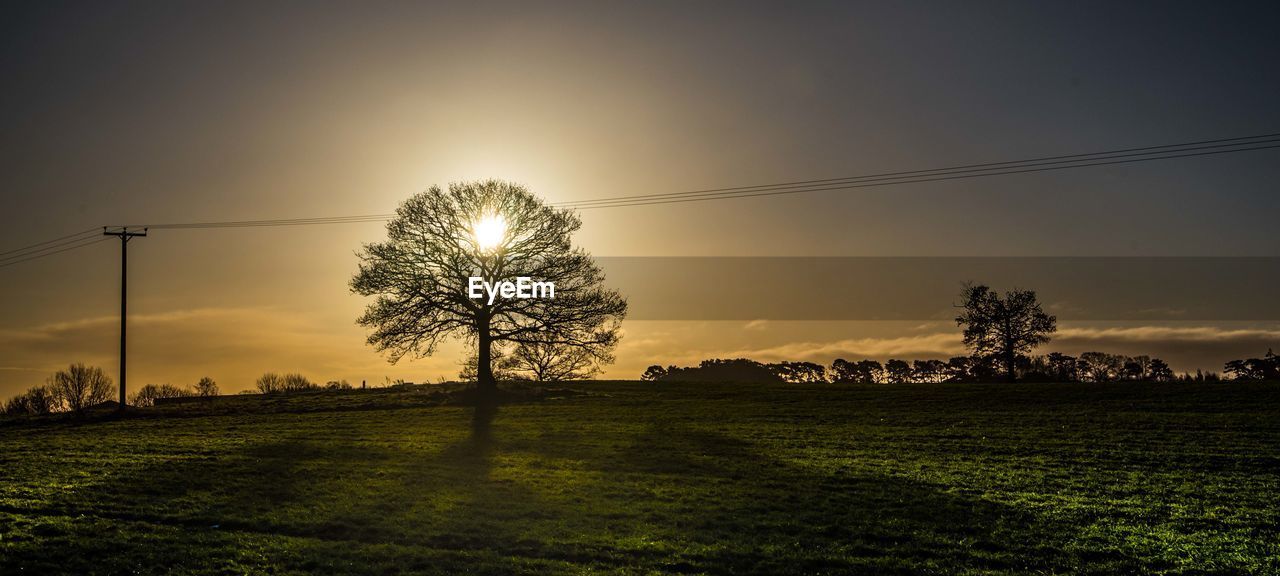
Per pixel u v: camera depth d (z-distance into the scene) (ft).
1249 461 111.65
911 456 120.26
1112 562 68.18
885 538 76.13
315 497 92.38
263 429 156.56
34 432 160.97
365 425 160.15
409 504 88.74
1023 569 66.95
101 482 101.60
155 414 189.16
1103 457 116.88
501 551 71.36
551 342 203.00
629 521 81.66
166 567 66.18
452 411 181.78
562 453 123.54
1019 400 192.13
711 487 98.37
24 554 68.90
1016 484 99.25
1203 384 207.51
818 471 108.47
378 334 197.16
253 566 66.39
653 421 162.61
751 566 67.41
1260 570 65.82
